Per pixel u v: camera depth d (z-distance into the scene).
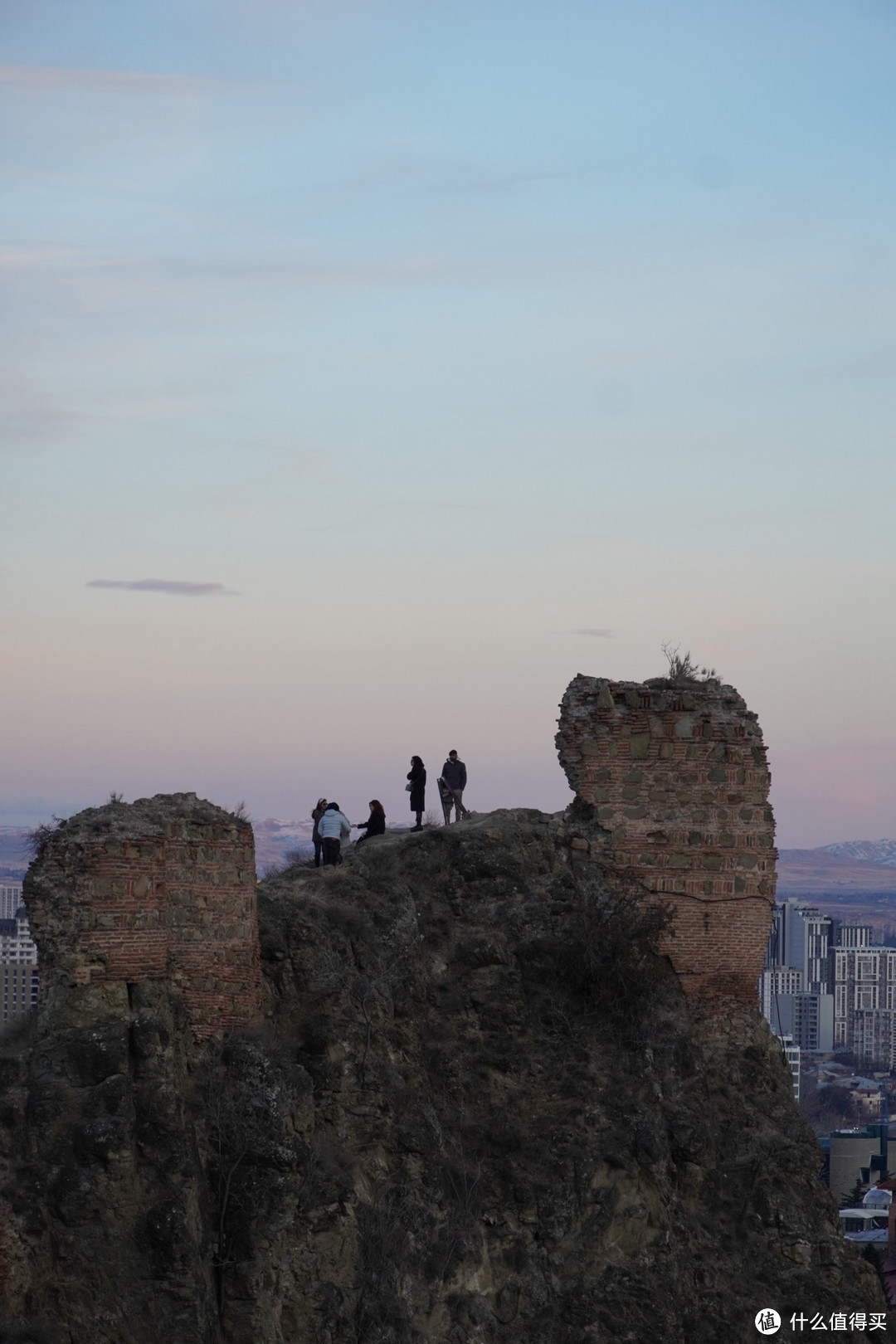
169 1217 23.72
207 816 27.02
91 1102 23.98
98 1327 23.05
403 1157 28.44
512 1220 29.19
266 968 28.38
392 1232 27.52
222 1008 26.67
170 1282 23.56
